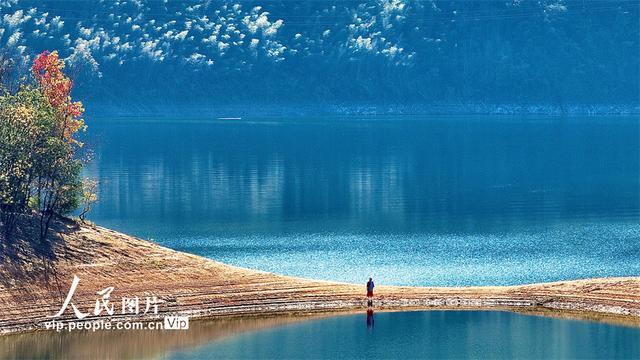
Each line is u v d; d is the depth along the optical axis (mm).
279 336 83250
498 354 79125
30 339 82188
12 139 93625
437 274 110062
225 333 84000
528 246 127812
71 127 100750
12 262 89312
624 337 83000
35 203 97375
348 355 79125
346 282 105625
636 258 120688
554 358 78188
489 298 92688
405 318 88000
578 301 91562
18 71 106625
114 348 80125
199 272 94125
